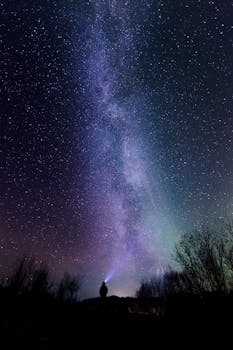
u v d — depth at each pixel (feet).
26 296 49.96
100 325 40.78
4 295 47.11
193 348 31.48
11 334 30.48
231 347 30.86
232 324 35.50
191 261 46.83
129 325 40.52
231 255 45.14
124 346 32.50
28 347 27.84
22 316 39.45
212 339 33.37
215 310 39.55
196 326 37.22
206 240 47.75
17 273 52.85
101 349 31.24
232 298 40.27
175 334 36.17
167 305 46.62
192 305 41.93
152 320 43.09
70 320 42.34
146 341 34.14
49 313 44.88
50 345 29.68
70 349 29.76
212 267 44.62
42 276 54.65
